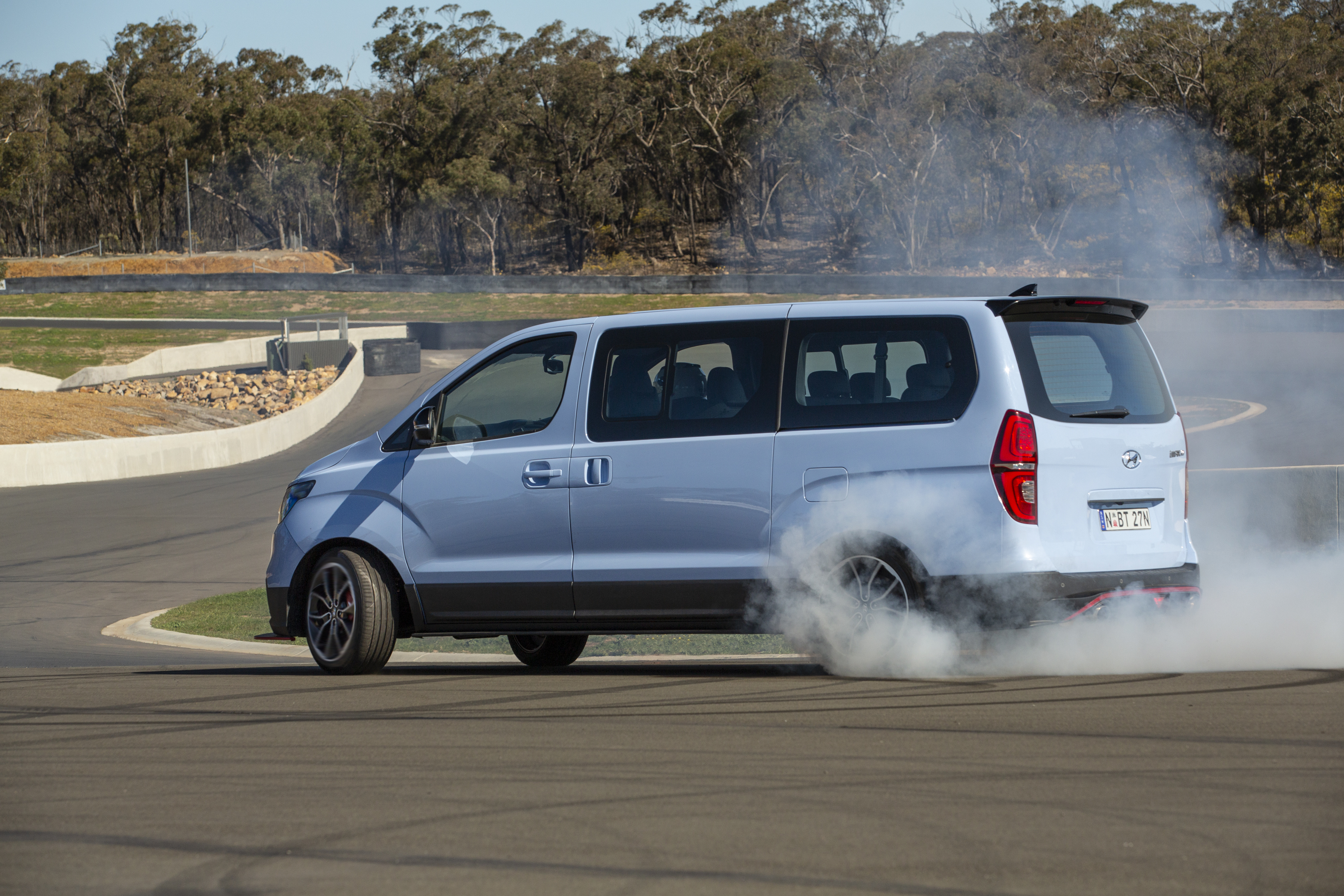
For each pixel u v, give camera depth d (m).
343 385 168.12
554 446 23.75
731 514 22.33
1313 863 11.47
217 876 11.80
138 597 51.09
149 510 85.94
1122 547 21.98
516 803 14.12
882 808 13.52
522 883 11.37
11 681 26.02
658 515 22.78
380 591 24.66
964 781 14.56
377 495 25.08
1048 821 12.88
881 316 22.08
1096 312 22.64
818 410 22.14
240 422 146.12
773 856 11.95
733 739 17.16
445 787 14.95
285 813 13.96
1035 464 20.97
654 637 35.19
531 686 22.78
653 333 23.47
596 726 18.41
